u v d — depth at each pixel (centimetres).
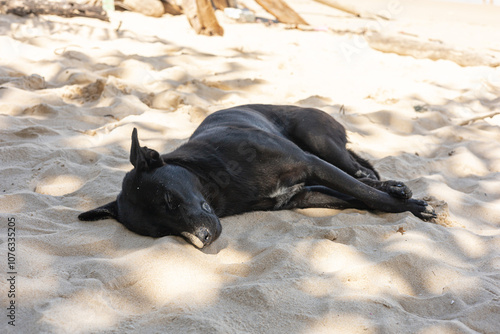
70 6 1141
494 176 495
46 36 953
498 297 288
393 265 322
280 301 285
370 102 707
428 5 2128
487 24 1530
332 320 271
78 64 795
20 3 1099
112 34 1023
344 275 310
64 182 452
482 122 651
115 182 443
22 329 259
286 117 468
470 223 405
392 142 581
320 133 446
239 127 415
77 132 562
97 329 262
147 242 351
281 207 413
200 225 336
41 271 312
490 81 840
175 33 1090
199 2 1091
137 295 296
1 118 563
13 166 468
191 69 818
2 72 722
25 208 398
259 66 860
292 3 1791
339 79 810
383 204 398
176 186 349
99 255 339
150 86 729
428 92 759
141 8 1268
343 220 390
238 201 393
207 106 652
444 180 486
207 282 309
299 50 995
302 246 340
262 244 351
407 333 263
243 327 267
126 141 543
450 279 315
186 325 263
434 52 977
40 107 607
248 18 1299
